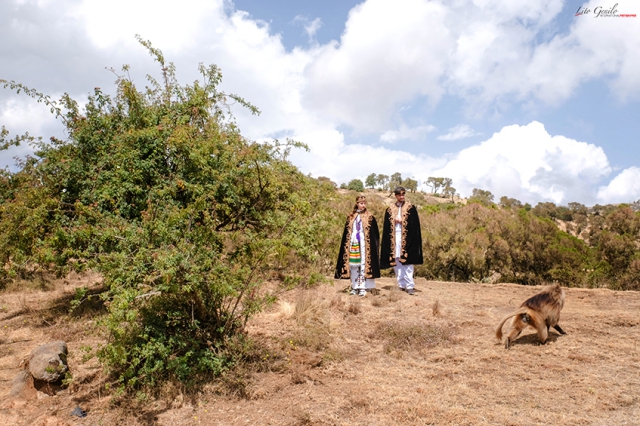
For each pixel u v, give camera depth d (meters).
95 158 7.39
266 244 5.70
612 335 6.80
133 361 4.77
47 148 7.96
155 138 6.48
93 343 6.77
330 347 6.55
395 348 6.56
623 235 18.08
